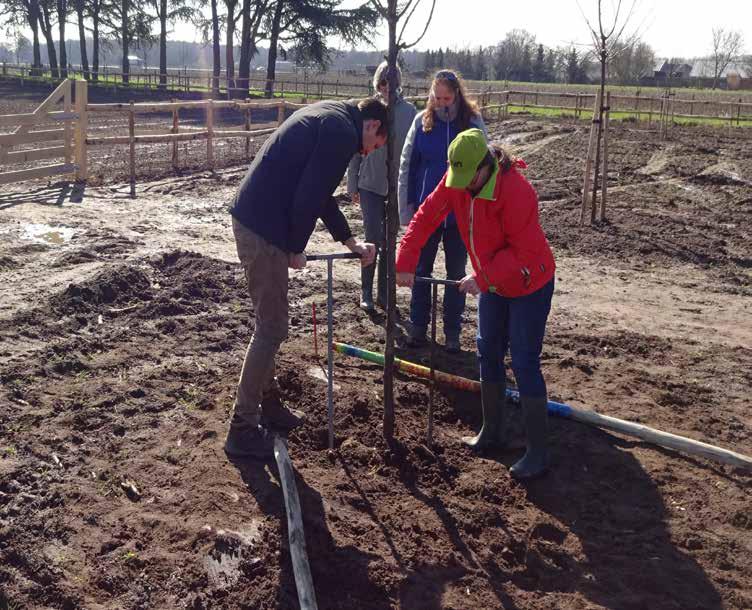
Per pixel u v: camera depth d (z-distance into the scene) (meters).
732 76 70.94
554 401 4.87
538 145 18.97
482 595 3.14
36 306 6.05
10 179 10.92
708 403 5.08
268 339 3.84
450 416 4.71
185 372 5.05
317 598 3.06
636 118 26.28
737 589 3.24
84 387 4.76
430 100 5.18
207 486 3.73
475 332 6.24
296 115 3.69
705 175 14.40
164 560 3.22
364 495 3.77
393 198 3.88
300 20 43.75
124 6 50.28
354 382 5.02
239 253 3.77
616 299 7.40
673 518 3.72
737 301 7.48
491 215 3.66
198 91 42.22
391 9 3.70
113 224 9.27
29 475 3.78
